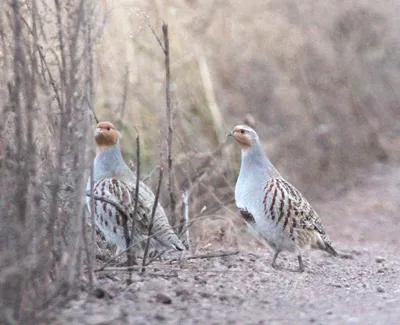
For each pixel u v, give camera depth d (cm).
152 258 1203
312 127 2214
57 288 917
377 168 2331
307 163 2145
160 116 1714
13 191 869
